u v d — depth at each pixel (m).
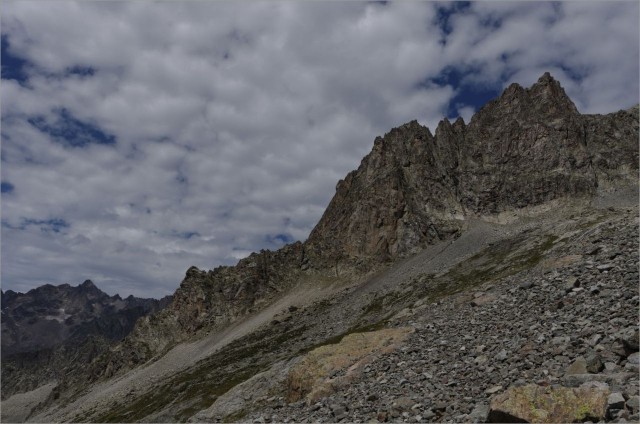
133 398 174.88
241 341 190.75
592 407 14.48
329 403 28.83
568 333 22.91
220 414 64.62
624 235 40.22
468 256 180.50
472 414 17.86
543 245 146.62
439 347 30.59
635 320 21.02
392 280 192.88
